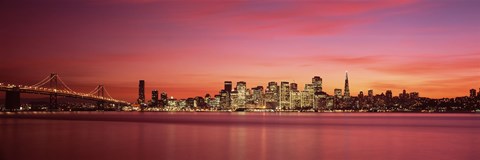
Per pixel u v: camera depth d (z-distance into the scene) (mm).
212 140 86625
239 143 81062
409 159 61938
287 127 139125
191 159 60469
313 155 65188
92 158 60219
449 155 65688
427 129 130125
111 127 129875
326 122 188375
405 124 169125
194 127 133500
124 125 143750
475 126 152000
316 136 98688
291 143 82000
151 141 83125
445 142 84750
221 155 64500
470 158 62812
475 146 77875
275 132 112312
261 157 63062
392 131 118938
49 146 73500
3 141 81375
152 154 64625
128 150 69000
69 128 122562
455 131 119625
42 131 107938
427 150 71688
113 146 74062
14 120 181625
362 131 118438
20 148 70500
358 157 63656
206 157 62719
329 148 73938
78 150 68688
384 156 64438
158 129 120875
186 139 88188
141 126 137125
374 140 88688
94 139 86312
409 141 87000
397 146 77375
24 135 94938
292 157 63250
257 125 152500
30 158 59906
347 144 80688
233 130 119438
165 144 77750
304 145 78500
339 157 63375
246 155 64875
